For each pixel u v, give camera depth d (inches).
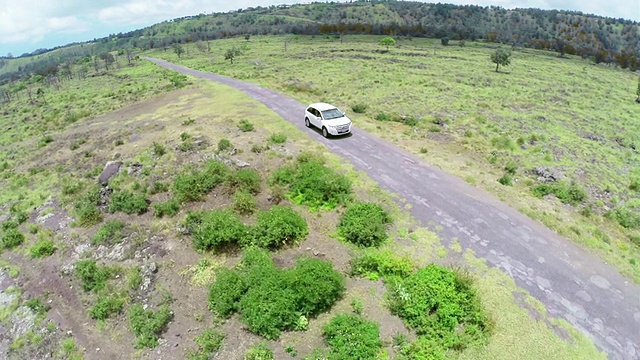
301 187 819.4
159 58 4904.0
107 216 848.3
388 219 731.4
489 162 1051.3
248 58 3624.5
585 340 515.5
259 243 682.8
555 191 901.8
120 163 1016.9
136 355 543.2
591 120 1533.0
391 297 564.1
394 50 3846.0
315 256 661.9
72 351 575.2
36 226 869.8
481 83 2181.3
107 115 1788.9
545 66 3176.7
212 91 1854.1
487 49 4229.8
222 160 936.3
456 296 543.2
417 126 1289.4
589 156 1135.0
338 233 707.4
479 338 506.0
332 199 787.4
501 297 571.2
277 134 1090.1
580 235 729.0
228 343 526.6
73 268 722.8
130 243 747.4
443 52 3764.8
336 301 569.9
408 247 670.5
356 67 2704.2
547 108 1668.3
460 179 904.9
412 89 1927.9
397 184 860.0
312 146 1038.4
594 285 609.9
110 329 597.0
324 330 514.3
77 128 1632.6
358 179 870.4
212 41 6333.7
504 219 753.0
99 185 960.3
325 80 2204.7
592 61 3912.4
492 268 627.8
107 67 4407.0
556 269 635.5
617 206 896.9
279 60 3289.9
